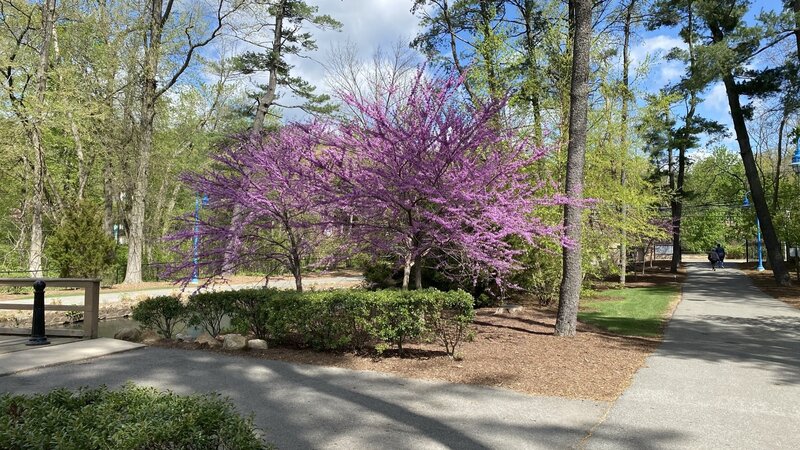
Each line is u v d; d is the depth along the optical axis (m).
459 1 20.58
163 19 23.89
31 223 23.28
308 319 7.51
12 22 21.42
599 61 15.00
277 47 26.50
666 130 25.88
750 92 21.84
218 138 22.77
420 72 7.87
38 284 7.96
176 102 30.38
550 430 4.58
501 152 8.84
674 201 27.84
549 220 11.50
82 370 6.37
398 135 7.50
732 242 64.69
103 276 20.70
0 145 18.80
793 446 4.26
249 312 8.20
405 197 8.15
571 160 9.16
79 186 24.30
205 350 7.61
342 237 8.82
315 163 7.90
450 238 7.88
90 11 22.38
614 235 16.50
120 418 2.80
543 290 13.45
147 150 23.59
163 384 5.77
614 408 5.22
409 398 5.44
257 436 4.27
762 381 6.32
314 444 4.16
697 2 21.81
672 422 4.82
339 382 6.01
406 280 9.35
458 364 6.92
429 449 4.10
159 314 8.61
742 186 41.50
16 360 6.76
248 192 8.64
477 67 12.23
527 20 18.34
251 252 9.27
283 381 6.01
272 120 29.95
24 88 20.48
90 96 21.81
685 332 10.27
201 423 2.78
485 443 4.25
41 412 2.94
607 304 15.09
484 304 13.23
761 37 19.00
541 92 13.16
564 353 7.75
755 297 17.58
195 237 9.09
